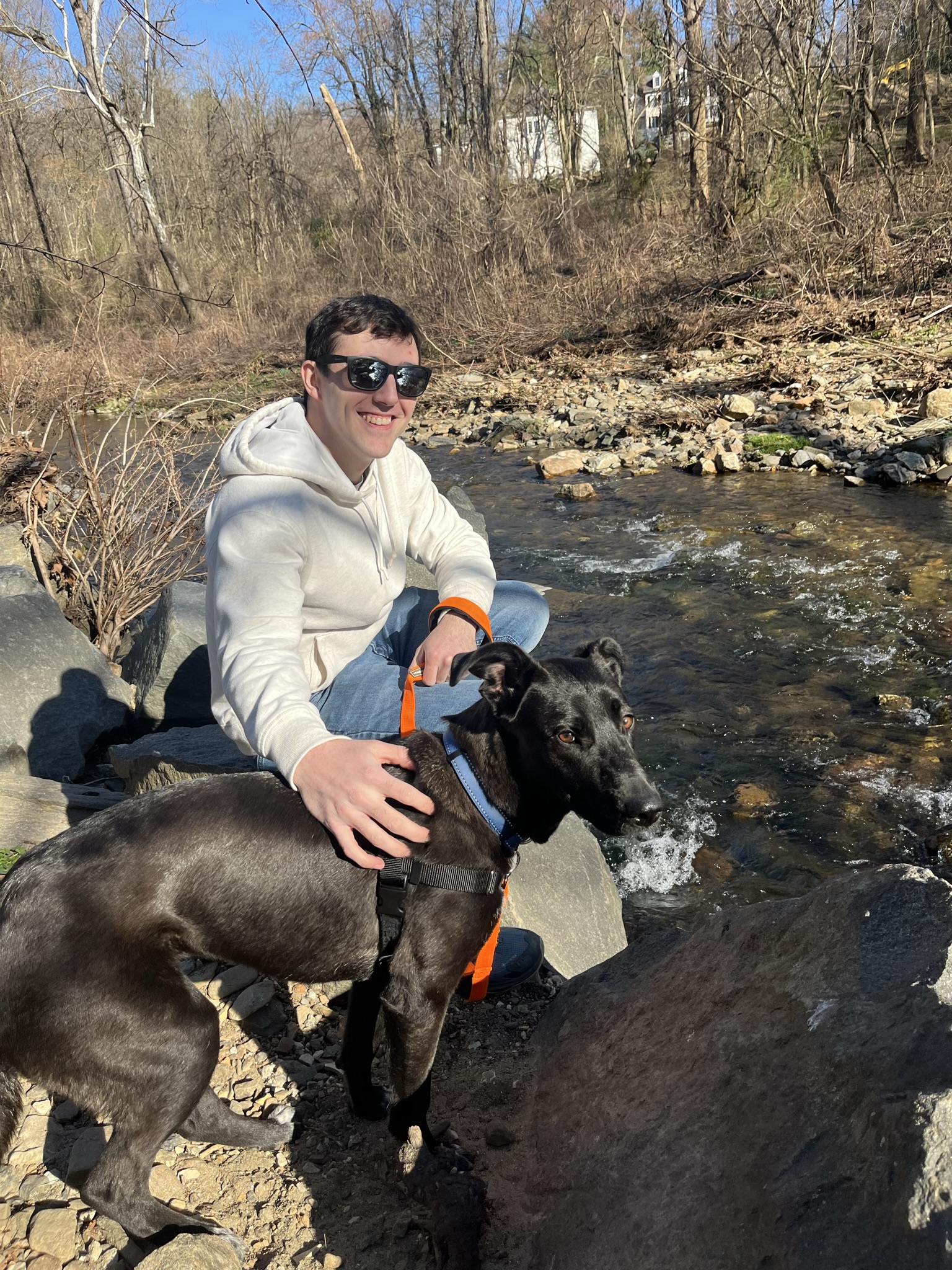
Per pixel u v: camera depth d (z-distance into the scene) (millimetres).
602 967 3037
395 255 22688
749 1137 1950
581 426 12641
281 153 32312
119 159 27000
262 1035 3127
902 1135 1597
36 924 2332
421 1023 2512
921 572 7191
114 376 15234
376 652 3820
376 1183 2584
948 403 10445
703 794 4949
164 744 4133
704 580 7539
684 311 16156
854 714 5531
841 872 4340
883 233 15219
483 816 2656
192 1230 2377
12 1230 2455
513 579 7934
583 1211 2199
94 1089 2340
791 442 10562
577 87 31688
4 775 4207
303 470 2932
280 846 2541
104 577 6379
